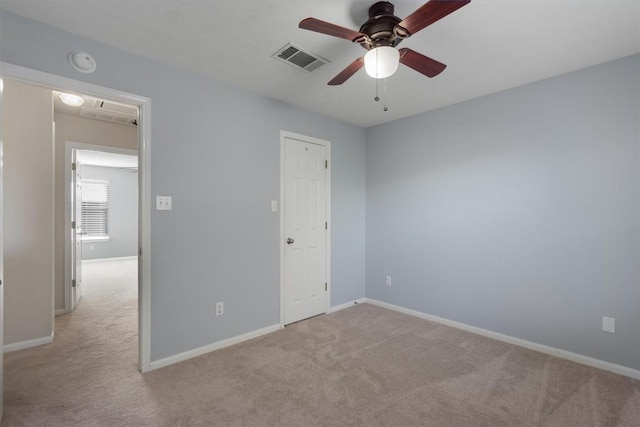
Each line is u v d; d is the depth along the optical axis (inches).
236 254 109.2
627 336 87.2
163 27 75.2
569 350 96.7
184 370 89.5
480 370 89.7
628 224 87.2
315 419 68.5
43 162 108.2
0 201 65.2
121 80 84.9
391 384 82.2
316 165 137.2
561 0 64.2
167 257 93.0
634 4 65.1
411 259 139.2
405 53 67.2
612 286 89.5
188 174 97.3
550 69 94.9
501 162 111.0
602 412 70.7
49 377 85.3
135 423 67.0
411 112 134.7
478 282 117.3
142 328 88.6
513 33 76.1
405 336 114.7
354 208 154.6
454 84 105.7
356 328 122.8
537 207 103.0
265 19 72.1
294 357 97.7
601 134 91.2
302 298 132.0
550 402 74.5
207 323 101.6
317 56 88.7
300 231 131.1
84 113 142.6
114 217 304.5
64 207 141.9
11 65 69.8
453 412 70.9
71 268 143.2
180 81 95.8
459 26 73.2
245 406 72.9
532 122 104.0
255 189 114.8
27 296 104.3
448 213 126.0
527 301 105.2
